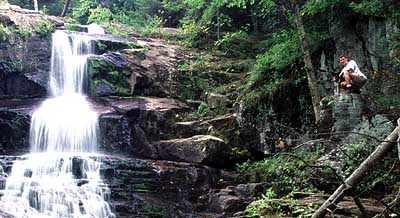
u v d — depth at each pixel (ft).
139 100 51.75
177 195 40.93
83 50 58.23
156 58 58.54
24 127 46.57
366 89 39.17
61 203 36.96
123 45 59.57
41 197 36.70
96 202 37.91
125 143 47.11
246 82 52.75
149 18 76.54
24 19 57.16
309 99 44.55
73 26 63.41
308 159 36.24
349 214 25.67
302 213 27.02
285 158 40.22
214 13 68.03
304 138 42.01
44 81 54.34
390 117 33.73
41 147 46.68
